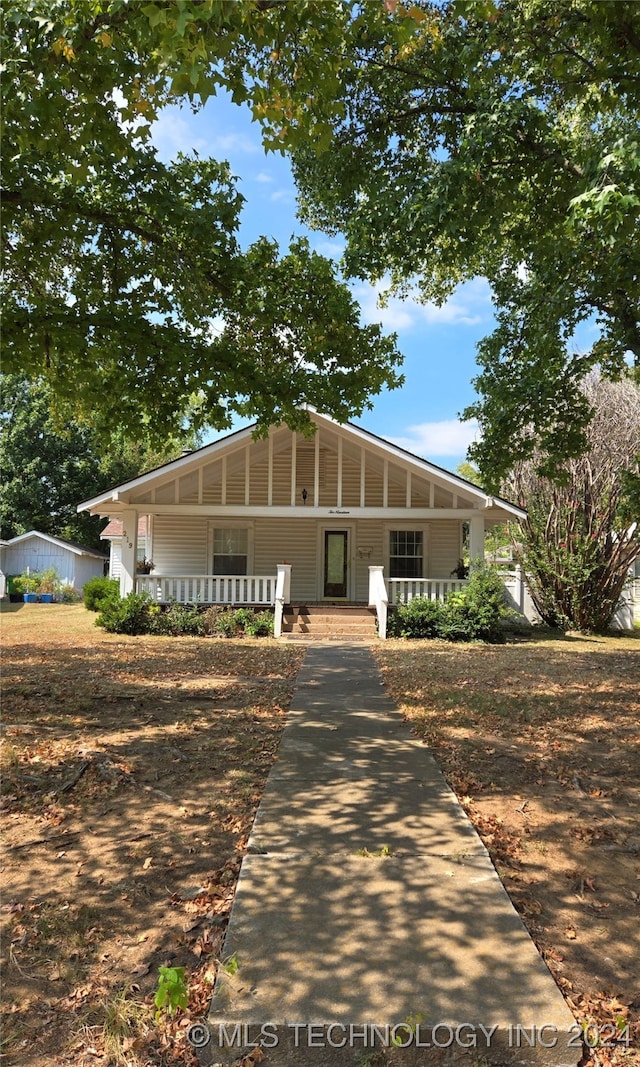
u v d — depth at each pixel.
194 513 17.44
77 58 4.75
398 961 3.02
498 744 6.75
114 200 8.39
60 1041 2.73
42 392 13.97
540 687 9.92
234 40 4.27
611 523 19.02
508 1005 2.73
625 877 4.05
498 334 11.52
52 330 7.96
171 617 17.08
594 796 5.35
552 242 9.37
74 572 37.03
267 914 3.41
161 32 3.83
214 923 3.49
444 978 2.90
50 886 3.91
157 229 8.69
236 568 19.86
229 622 16.86
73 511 45.66
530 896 3.78
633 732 7.25
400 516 17.31
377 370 9.70
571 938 3.39
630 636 19.03
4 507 42.88
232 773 5.75
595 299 9.69
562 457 11.90
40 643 15.09
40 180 7.69
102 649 13.91
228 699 8.74
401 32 4.83
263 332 9.70
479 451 11.68
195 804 5.08
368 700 8.77
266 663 12.00
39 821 4.80
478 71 7.86
